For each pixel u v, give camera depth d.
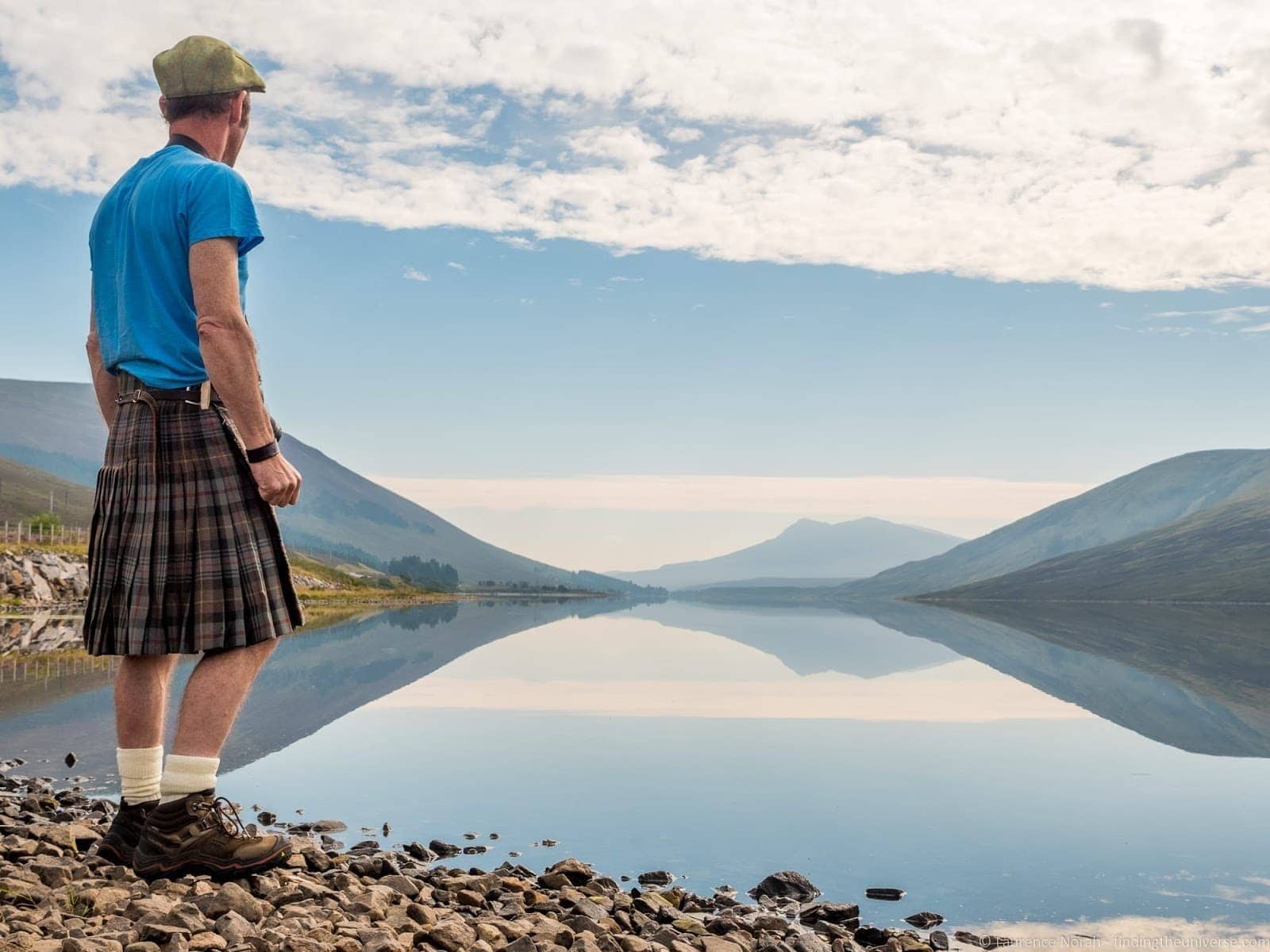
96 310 4.98
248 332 4.53
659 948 4.73
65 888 4.56
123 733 5.04
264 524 4.87
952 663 24.03
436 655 23.69
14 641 23.39
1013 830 7.58
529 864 6.52
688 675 19.58
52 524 87.19
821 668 21.94
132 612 4.62
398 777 9.10
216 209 4.50
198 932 3.88
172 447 4.67
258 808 7.79
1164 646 34.06
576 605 111.19
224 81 4.93
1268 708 15.34
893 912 5.78
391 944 3.95
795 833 7.42
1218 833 7.51
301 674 18.27
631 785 8.97
